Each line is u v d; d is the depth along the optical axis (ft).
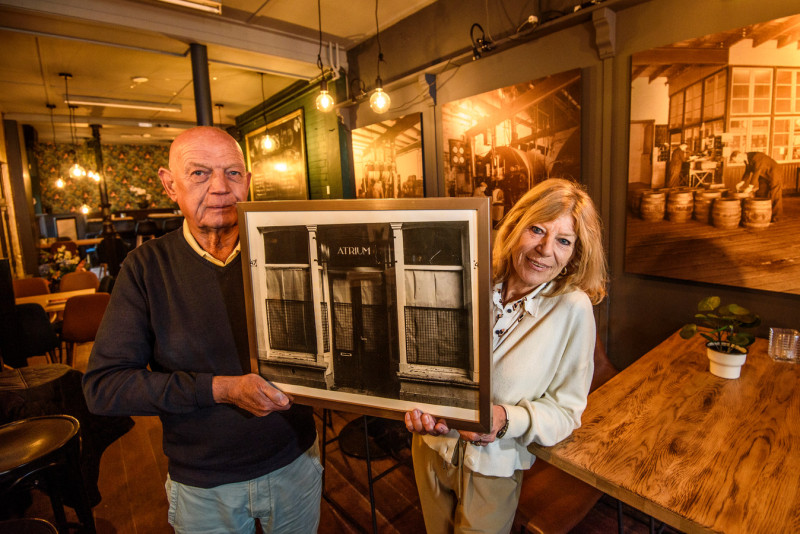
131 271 3.33
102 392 3.05
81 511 5.15
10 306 10.75
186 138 3.16
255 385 2.88
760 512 2.67
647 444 3.49
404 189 13.32
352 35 13.97
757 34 6.03
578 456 3.32
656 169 7.34
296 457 3.67
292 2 11.75
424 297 2.62
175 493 3.49
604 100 8.00
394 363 2.74
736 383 4.70
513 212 3.30
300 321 2.89
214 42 12.86
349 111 15.53
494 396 3.32
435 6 11.51
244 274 2.95
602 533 5.97
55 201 34.45
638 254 7.78
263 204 2.84
